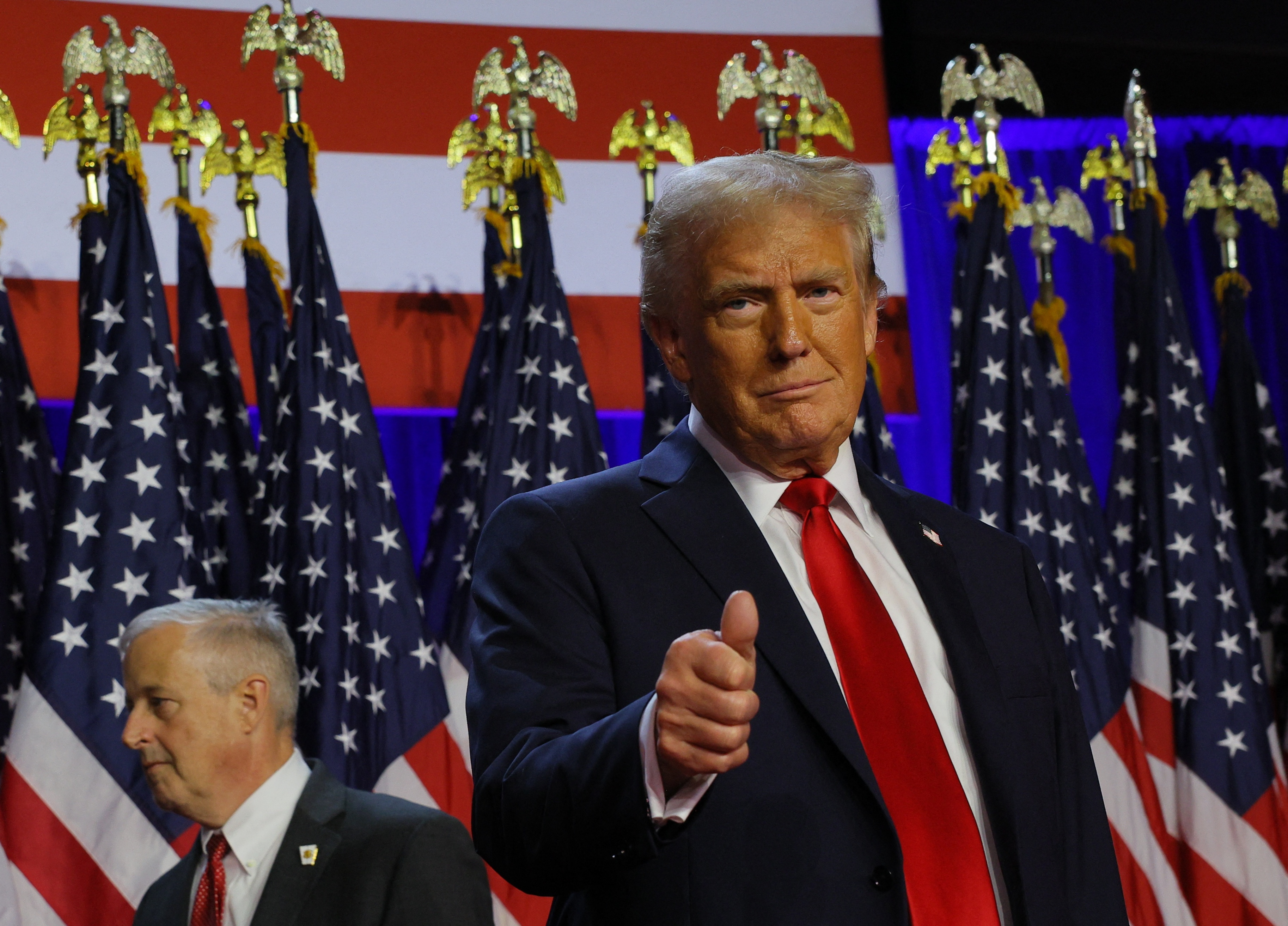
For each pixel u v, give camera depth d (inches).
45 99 181.9
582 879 49.7
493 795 52.1
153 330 159.0
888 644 58.9
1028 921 55.5
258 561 157.6
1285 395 215.8
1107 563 184.5
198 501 163.3
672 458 65.2
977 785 58.9
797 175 60.4
